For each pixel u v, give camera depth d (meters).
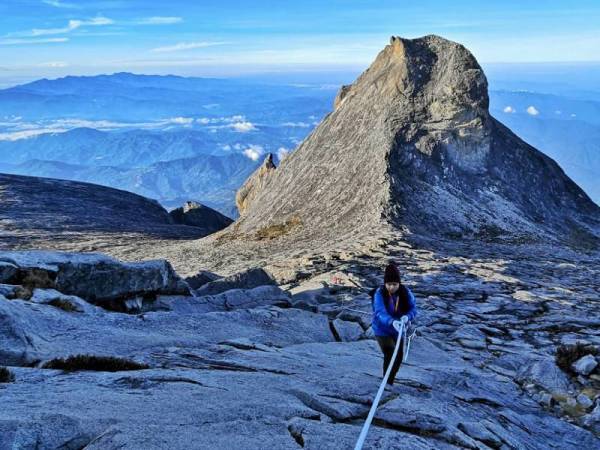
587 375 11.45
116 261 14.58
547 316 16.42
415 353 11.89
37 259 13.45
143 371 7.75
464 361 12.16
